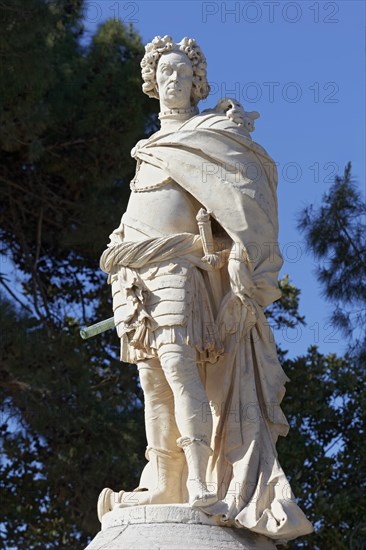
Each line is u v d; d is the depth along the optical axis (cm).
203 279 722
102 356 1641
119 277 722
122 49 1648
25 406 1505
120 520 680
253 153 740
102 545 668
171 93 761
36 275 1647
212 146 730
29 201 1650
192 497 669
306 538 1545
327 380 1680
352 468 1614
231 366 719
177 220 726
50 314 1653
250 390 716
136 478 1496
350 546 1530
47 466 1512
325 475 1591
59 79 1589
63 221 1647
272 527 672
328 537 1539
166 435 714
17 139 1508
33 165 1620
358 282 1633
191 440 687
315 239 1630
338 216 1636
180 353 698
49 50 1538
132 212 735
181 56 769
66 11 1590
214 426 716
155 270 712
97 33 1662
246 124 748
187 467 714
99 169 1605
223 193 719
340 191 1636
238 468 693
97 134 1584
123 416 1531
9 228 1686
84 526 1505
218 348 717
